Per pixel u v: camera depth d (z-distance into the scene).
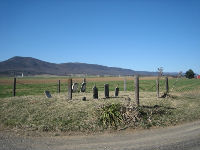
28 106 15.66
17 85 50.88
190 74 109.06
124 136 11.30
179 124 14.07
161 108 16.89
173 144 9.77
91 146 9.53
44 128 12.16
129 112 14.11
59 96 20.91
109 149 9.13
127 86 46.94
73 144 9.81
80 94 23.95
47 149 9.06
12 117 13.78
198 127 13.11
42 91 33.97
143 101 19.19
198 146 9.48
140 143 9.98
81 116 14.03
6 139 10.36
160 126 13.47
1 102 16.62
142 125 13.27
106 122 13.15
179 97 24.52
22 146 9.37
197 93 33.59
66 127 12.48
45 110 14.88
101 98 20.28
